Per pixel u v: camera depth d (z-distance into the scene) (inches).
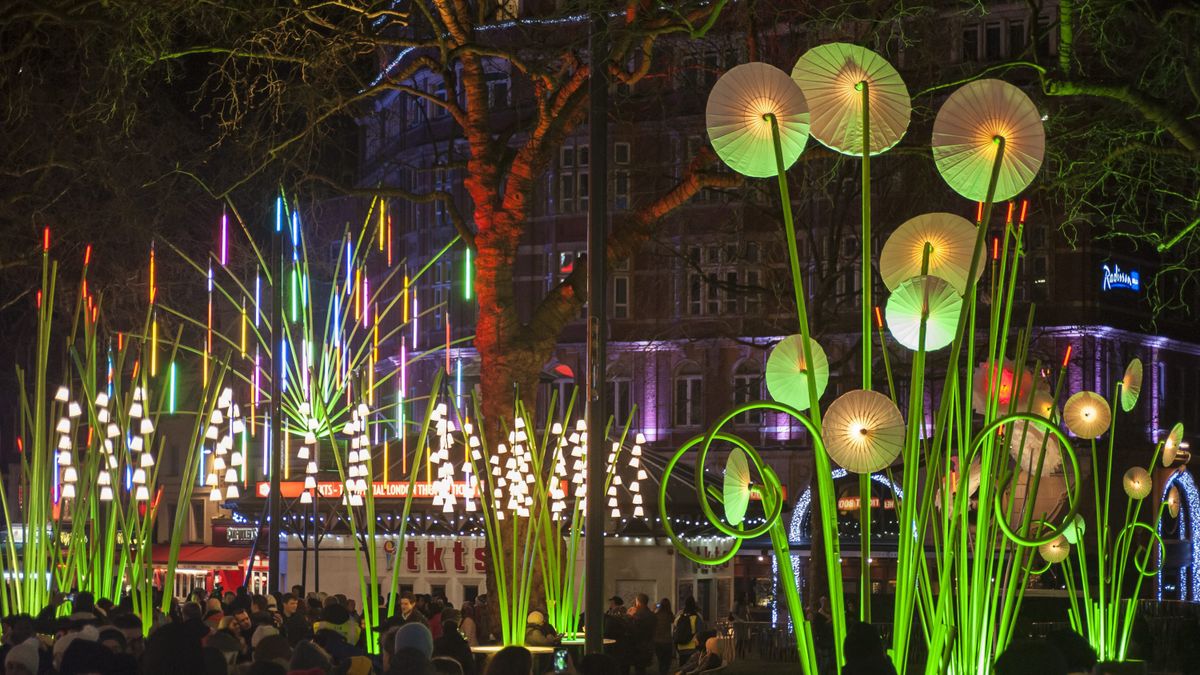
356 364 1009.5
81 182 1261.1
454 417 1695.4
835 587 330.0
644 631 1020.5
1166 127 652.1
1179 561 2073.1
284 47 877.2
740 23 1125.1
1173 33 750.5
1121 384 603.2
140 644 518.6
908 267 363.3
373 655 674.2
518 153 823.7
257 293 957.2
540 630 727.7
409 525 1387.8
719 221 2080.5
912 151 936.9
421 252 2281.0
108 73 940.6
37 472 729.6
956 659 355.9
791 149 332.8
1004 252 372.2
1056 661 244.4
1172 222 1042.7
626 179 2138.3
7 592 727.1
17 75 1053.2
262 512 1304.1
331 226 2333.9
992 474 361.7
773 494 334.6
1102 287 1968.5
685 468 1334.9
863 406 317.7
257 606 837.2
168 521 2369.6
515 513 749.9
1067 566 608.4
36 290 1318.9
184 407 2354.8
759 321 2075.5
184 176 1373.0
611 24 767.7
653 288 2162.9
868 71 334.6
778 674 1190.9
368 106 1110.4
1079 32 741.3
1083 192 861.2
